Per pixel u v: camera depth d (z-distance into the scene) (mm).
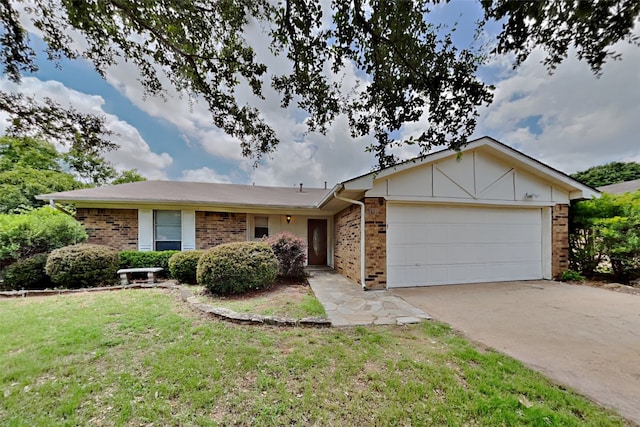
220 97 3838
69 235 7637
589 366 2787
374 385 2449
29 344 3229
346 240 8484
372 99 3246
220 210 9539
